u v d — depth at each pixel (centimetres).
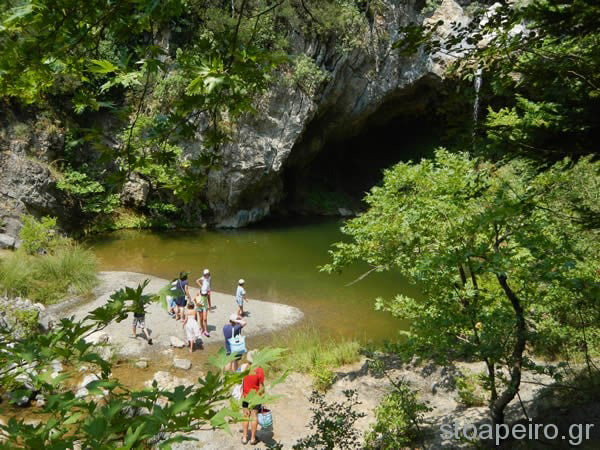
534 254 474
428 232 672
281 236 2188
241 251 1914
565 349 692
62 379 168
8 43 162
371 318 1243
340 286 1505
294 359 939
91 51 181
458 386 696
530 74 285
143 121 212
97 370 799
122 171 219
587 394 615
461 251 513
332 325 1192
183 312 1109
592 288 376
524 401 682
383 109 2697
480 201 508
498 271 454
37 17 157
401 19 2175
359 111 2414
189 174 237
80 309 1176
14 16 152
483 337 556
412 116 2986
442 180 665
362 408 771
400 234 732
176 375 907
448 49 288
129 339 1036
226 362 151
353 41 2073
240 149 2083
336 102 2381
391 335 1130
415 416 613
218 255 1844
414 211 679
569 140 284
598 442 505
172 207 2159
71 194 1962
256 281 1546
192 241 2031
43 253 1522
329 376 852
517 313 534
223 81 175
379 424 604
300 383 871
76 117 1923
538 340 532
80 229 1977
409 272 713
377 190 816
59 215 1897
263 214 2422
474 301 603
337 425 512
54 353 168
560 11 243
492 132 300
